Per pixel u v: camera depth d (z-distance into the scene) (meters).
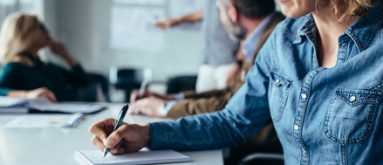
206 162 1.03
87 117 1.63
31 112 1.70
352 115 0.88
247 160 1.44
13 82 2.61
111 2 4.95
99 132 1.08
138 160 0.99
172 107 1.61
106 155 1.02
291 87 1.01
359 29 0.91
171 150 1.11
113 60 5.06
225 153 1.58
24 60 2.70
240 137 1.19
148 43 5.01
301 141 0.98
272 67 1.11
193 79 4.08
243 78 1.65
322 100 0.93
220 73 2.85
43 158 1.02
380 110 0.86
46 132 1.33
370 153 0.87
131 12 4.97
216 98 1.60
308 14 0.97
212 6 2.80
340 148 0.90
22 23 2.74
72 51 5.01
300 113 0.97
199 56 4.96
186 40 4.96
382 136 0.86
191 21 3.72
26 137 1.25
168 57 5.01
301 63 1.01
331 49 0.98
